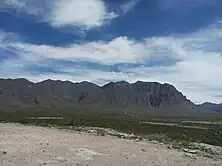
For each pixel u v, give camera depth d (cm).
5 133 2984
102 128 4766
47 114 11738
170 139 3616
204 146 3139
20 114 10450
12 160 1714
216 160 2211
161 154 2277
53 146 2314
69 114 12838
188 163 1980
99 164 1747
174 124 8169
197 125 7888
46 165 1633
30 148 2161
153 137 3716
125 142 2897
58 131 3625
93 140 2881
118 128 4947
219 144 3469
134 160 1941
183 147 2880
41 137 2823
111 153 2153
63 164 1683
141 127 5444
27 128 3797
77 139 2869
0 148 2100
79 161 1797
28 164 1634
